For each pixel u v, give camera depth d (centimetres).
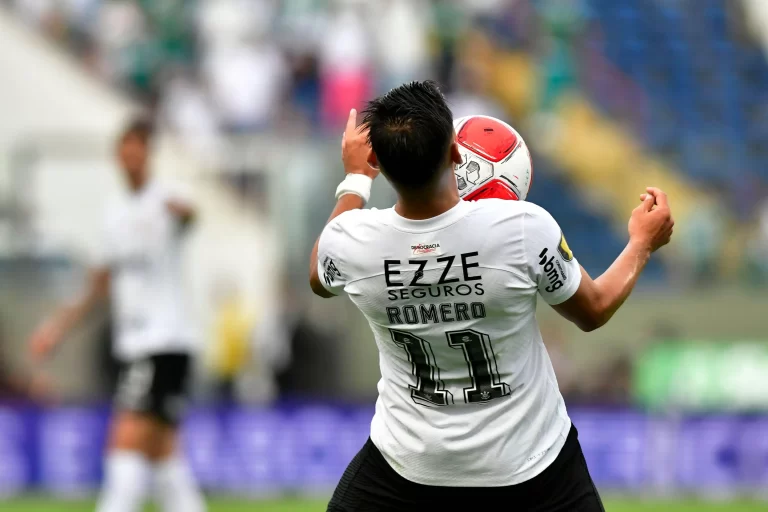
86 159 4447
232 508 3600
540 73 6134
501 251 1256
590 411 4175
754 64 6606
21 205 4412
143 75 5731
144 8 5888
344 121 5734
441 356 1302
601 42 6481
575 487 1330
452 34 6025
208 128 5553
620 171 5875
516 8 6272
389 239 1287
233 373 4319
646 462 4156
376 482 1364
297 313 4278
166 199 2577
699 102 6372
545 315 4503
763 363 4547
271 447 4053
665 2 6662
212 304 4359
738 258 5234
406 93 1269
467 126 1450
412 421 1334
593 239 5581
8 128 5072
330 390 4284
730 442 4172
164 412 2555
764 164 6150
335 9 5912
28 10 5591
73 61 5362
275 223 4406
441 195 1269
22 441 3981
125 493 2502
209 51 5803
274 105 5722
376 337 1369
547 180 5691
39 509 3544
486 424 1303
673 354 4522
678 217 5325
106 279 2653
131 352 2569
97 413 4006
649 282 5009
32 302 4344
